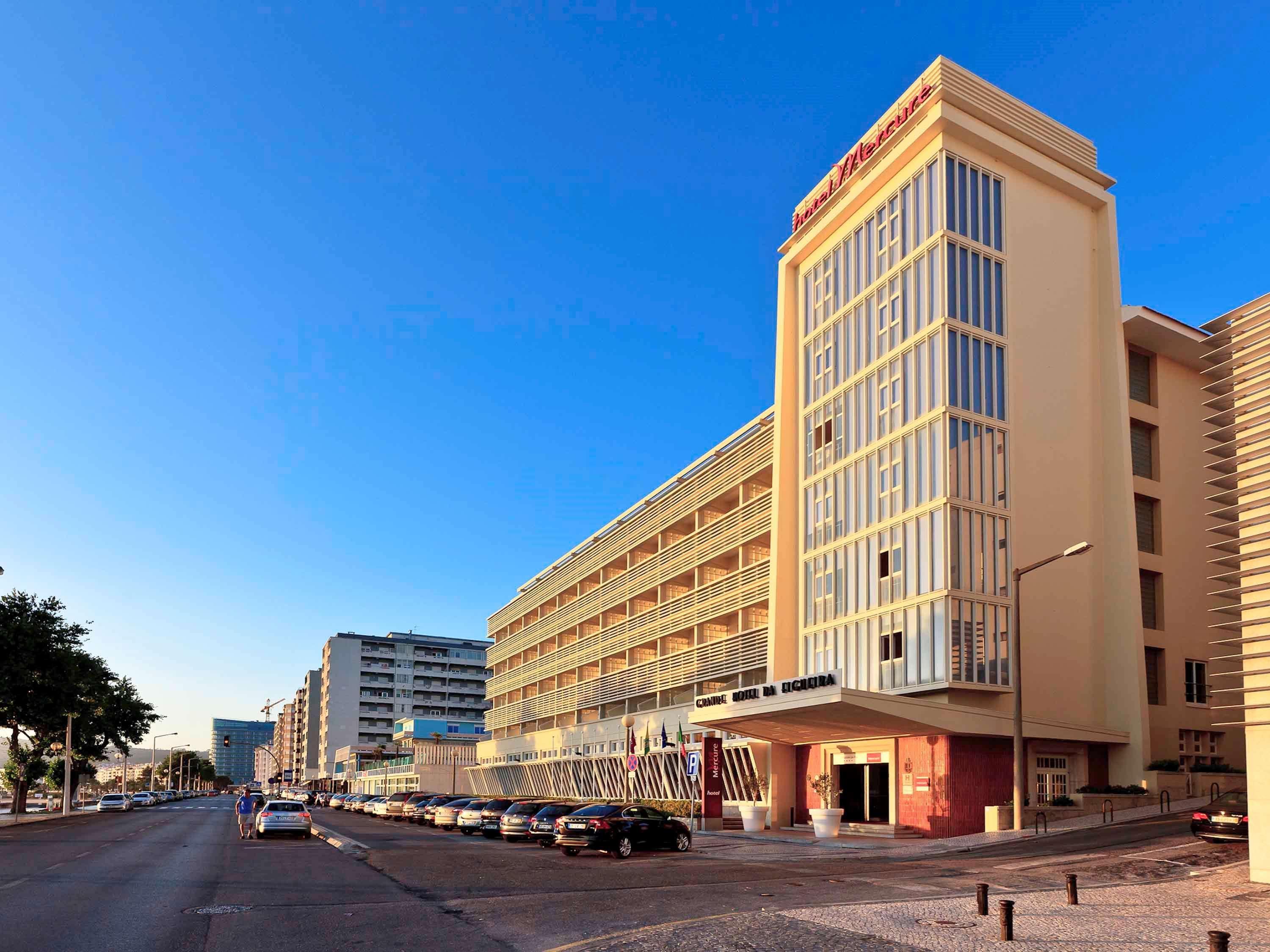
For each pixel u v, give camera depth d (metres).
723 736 46.88
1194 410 44.56
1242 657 18.28
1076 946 11.95
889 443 39.22
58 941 12.76
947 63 38.91
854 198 42.97
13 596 49.50
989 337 37.97
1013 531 36.81
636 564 65.00
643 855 27.33
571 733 69.25
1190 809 32.09
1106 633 38.06
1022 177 40.69
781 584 44.03
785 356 46.81
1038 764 34.97
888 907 15.41
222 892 18.44
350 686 162.38
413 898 17.44
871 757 36.88
